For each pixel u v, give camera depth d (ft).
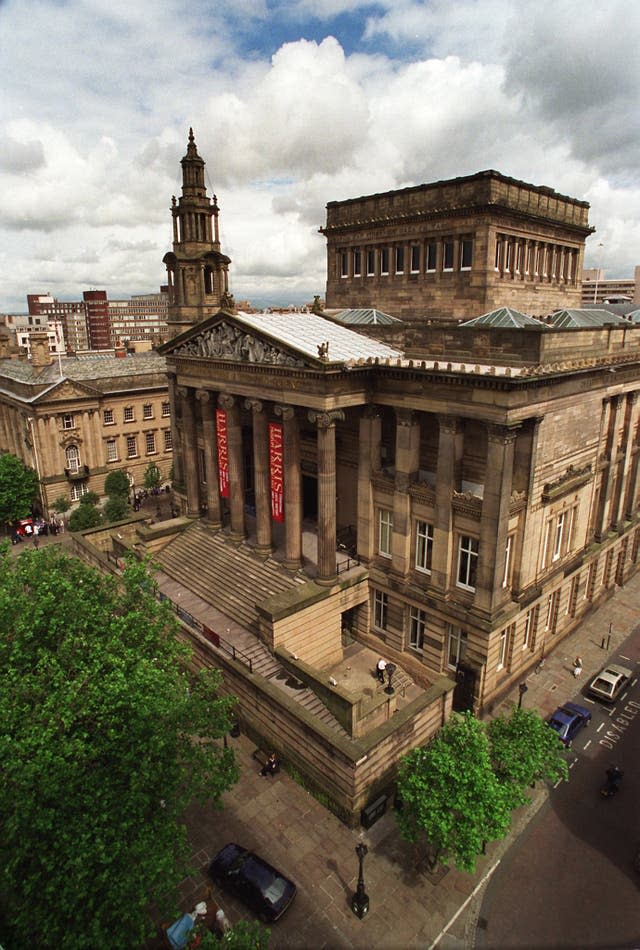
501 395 106.63
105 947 64.23
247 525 176.04
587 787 109.40
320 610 135.13
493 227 151.53
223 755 87.61
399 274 173.68
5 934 69.87
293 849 97.25
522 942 82.64
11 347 359.46
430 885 91.09
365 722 109.60
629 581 187.11
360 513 143.13
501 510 111.96
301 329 146.72
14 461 234.99
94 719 76.95
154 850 69.72
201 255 195.52
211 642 130.93
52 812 64.49
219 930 82.23
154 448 282.56
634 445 167.63
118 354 324.60
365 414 135.03
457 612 123.44
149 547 171.63
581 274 190.39
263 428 146.20
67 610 87.35
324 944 82.74
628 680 135.44
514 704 129.39
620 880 91.61
